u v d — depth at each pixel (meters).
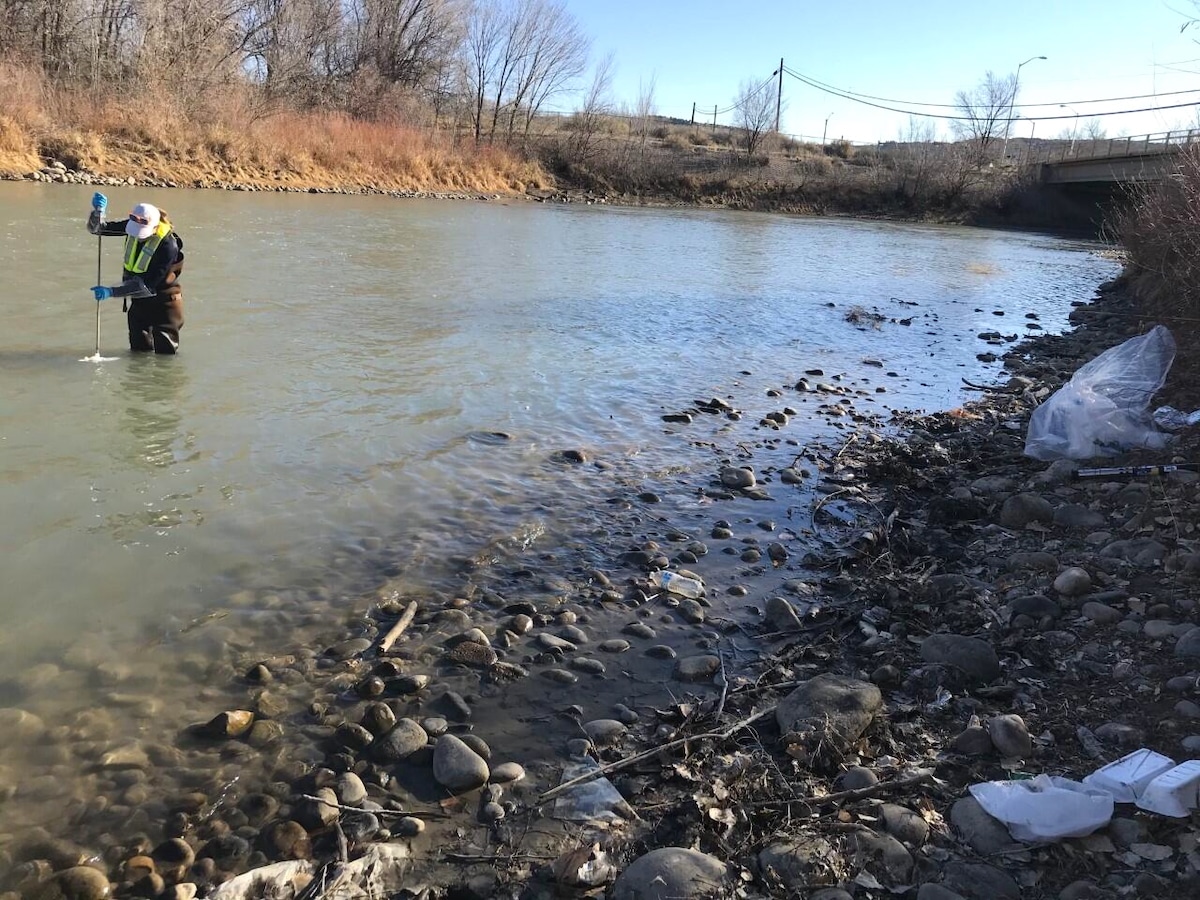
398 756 3.78
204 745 3.79
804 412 9.78
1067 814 3.23
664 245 27.66
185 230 19.94
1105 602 5.07
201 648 4.51
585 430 8.58
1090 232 52.28
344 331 11.65
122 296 9.19
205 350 10.07
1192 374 9.61
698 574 5.76
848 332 14.93
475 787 3.63
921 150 59.66
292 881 3.08
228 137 34.97
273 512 6.16
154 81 35.41
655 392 10.15
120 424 7.54
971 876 3.06
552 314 14.20
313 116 41.84
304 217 25.44
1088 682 4.33
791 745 3.84
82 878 3.05
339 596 5.12
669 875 3.02
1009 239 43.34
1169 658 4.39
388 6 52.81
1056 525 6.38
